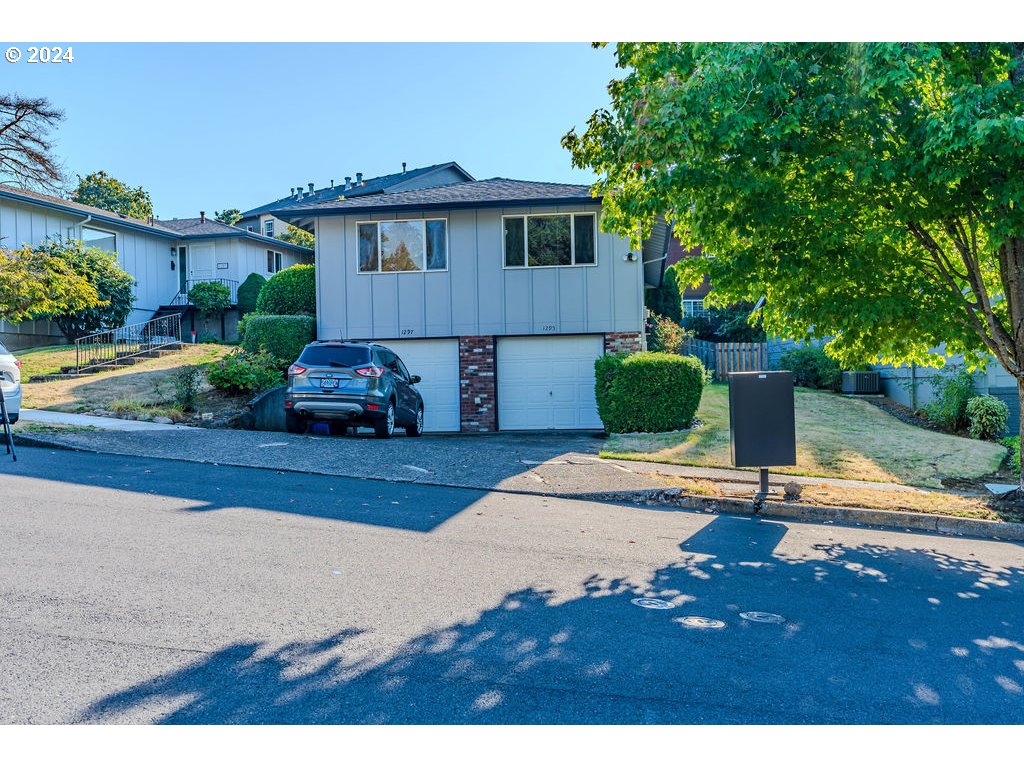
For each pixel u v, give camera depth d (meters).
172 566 5.52
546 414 18.69
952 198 8.07
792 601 5.37
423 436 16.14
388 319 18.86
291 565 5.69
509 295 18.64
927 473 12.02
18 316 19.09
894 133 7.65
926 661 4.28
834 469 12.09
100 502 7.40
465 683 3.80
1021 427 9.33
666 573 5.98
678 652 4.31
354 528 6.94
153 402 15.51
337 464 10.34
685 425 15.43
